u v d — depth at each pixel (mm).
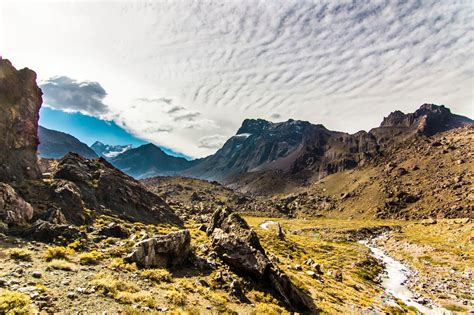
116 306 19156
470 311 46250
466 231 118812
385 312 38844
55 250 27750
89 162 75000
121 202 65312
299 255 75750
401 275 74438
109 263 28828
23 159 56719
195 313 21938
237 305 26828
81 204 51344
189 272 32406
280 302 30562
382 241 145625
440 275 73000
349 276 63531
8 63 62094
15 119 57625
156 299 22422
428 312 45500
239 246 36688
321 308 33094
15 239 31062
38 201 46500
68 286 20688
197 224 82312
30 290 18281
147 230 53594
